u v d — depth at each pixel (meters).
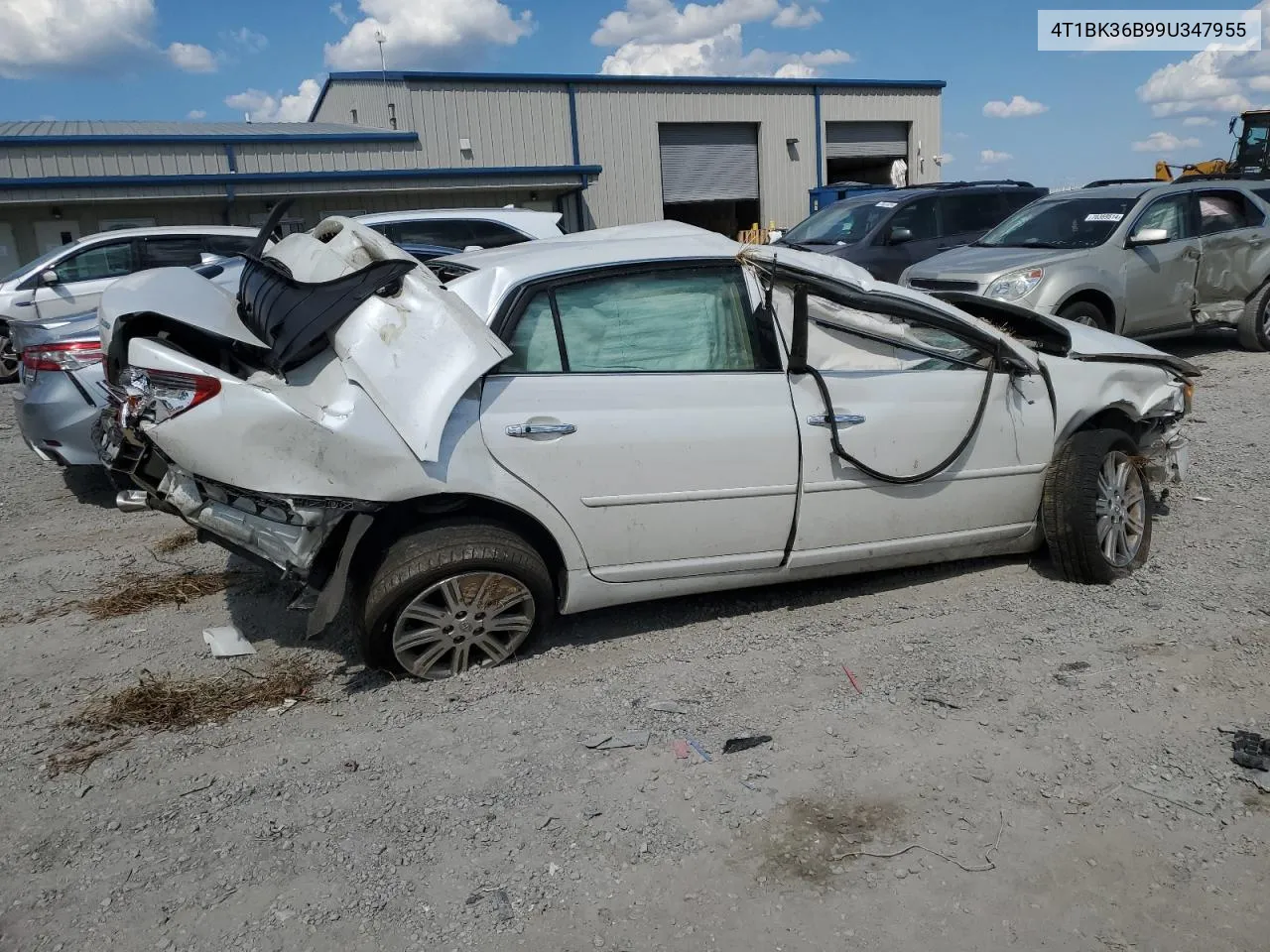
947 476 4.62
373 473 3.71
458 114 25.30
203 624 4.78
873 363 4.52
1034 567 5.13
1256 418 7.96
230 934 2.71
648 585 4.29
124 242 12.21
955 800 3.18
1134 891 2.78
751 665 4.14
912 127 32.50
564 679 4.07
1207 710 3.64
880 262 12.33
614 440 4.03
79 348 6.75
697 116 28.75
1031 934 2.63
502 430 3.88
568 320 4.07
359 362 3.75
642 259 4.20
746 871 2.90
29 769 3.56
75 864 3.03
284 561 3.81
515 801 3.25
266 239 4.77
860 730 3.60
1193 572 4.93
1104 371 5.09
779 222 30.73
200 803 3.31
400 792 3.32
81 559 5.81
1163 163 23.19
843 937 2.64
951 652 4.18
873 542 4.57
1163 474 5.52
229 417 3.69
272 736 3.72
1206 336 12.26
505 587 4.01
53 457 6.97
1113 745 3.44
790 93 30.03
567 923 2.72
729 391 4.22
